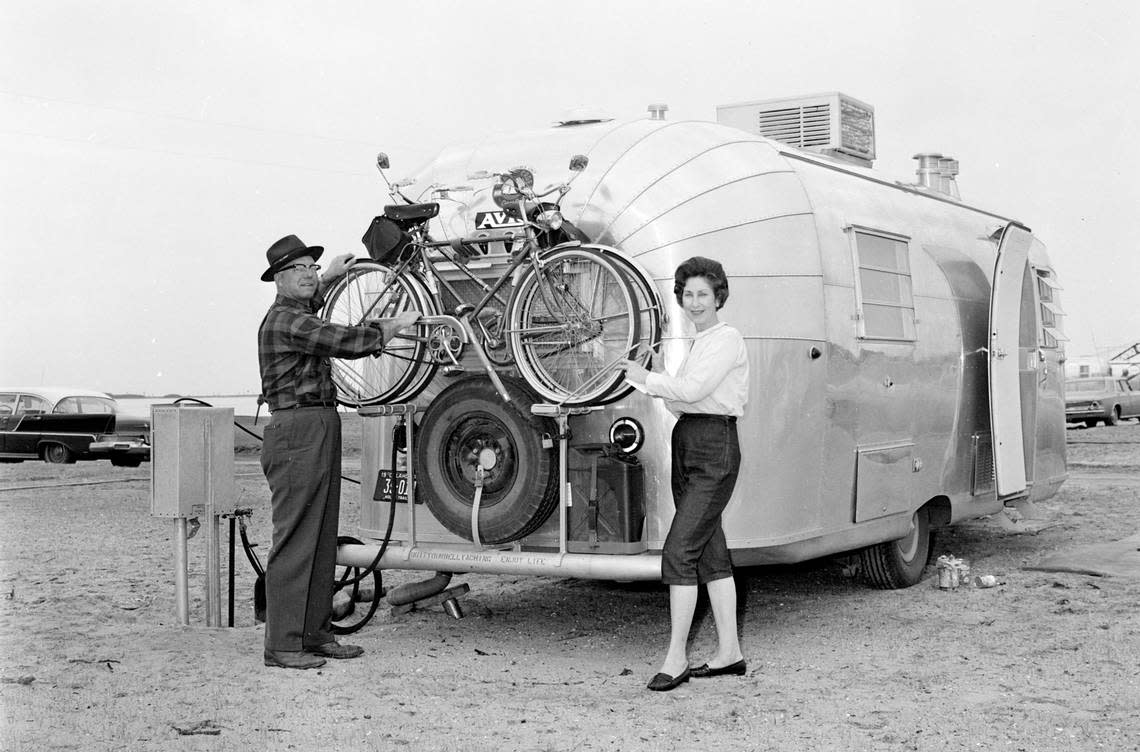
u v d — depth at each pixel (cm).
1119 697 525
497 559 604
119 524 1230
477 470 602
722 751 448
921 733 471
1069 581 836
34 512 1349
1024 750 450
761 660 607
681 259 607
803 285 649
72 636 635
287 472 567
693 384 526
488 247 642
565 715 495
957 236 889
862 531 721
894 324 756
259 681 539
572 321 595
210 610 671
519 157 660
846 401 692
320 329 561
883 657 611
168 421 656
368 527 673
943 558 827
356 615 734
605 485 589
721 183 630
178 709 489
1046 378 1035
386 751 442
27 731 455
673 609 545
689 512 539
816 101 914
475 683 552
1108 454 2106
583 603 776
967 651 622
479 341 616
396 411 629
